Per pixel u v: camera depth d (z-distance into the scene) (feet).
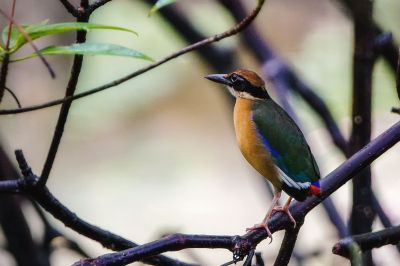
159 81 62.28
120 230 58.13
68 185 61.62
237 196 61.62
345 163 16.58
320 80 38.34
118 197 61.11
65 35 61.67
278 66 26.30
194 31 27.71
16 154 15.72
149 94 61.46
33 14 63.72
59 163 62.90
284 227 16.58
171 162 63.36
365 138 19.93
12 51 12.98
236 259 15.39
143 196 61.16
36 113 64.23
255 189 61.82
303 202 16.65
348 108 36.14
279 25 64.28
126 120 62.85
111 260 14.23
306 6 64.95
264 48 26.48
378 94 32.37
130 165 63.10
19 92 64.13
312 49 40.55
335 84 37.86
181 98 65.36
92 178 62.23
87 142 62.95
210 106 65.87
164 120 64.39
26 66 63.77
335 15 61.98
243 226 59.21
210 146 65.98
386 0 36.60
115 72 53.62
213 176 63.41
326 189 16.51
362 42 19.65
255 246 15.46
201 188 62.44
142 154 63.62
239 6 26.78
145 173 62.85
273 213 22.53
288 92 26.00
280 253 16.01
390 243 15.29
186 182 62.85
